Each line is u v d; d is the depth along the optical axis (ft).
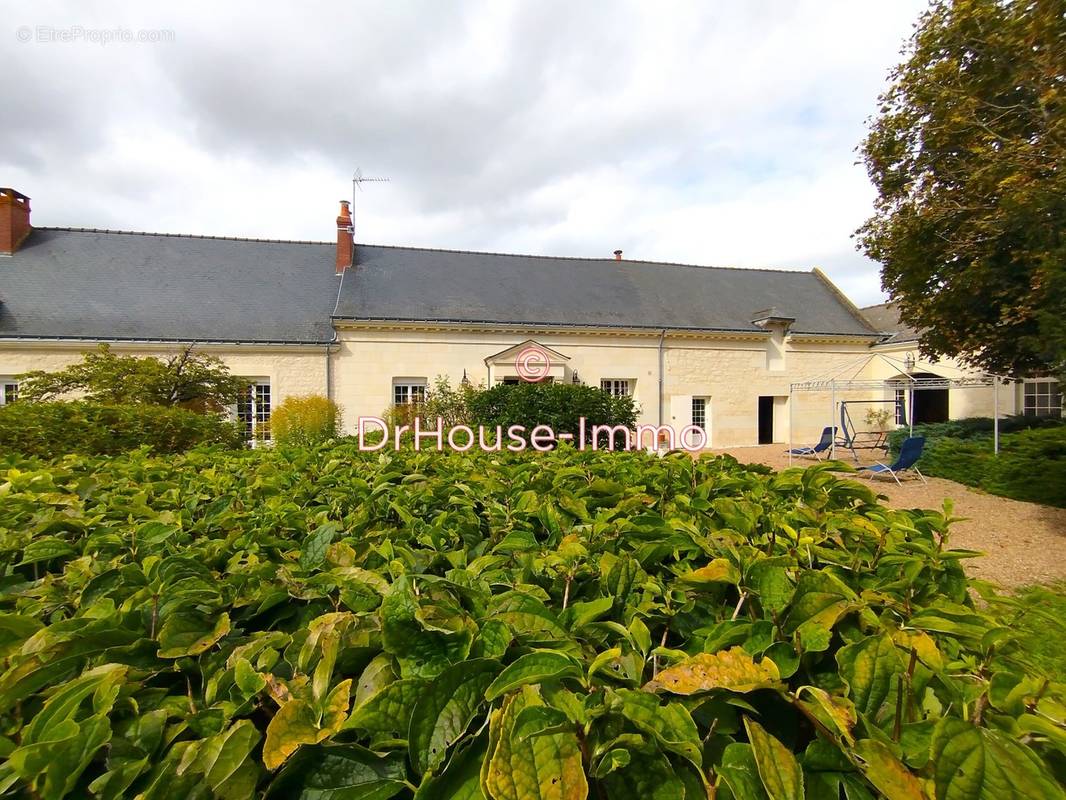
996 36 25.41
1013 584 16.55
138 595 3.88
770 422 68.80
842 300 74.33
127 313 50.67
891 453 42.52
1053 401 51.93
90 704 2.95
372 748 2.73
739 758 2.69
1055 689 2.91
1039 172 23.24
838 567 4.80
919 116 30.99
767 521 6.18
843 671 3.13
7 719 3.04
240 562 5.03
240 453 12.98
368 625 3.59
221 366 43.47
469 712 2.81
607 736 2.75
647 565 5.04
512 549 5.30
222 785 2.58
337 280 60.23
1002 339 32.89
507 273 66.85
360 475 9.15
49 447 19.44
